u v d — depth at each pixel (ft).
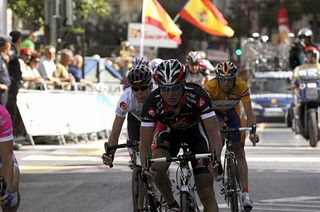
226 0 323.98
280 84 172.35
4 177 39.75
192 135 47.55
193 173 46.09
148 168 43.86
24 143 105.60
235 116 59.31
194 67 85.20
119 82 149.48
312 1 320.50
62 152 97.19
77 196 65.77
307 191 67.97
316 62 104.32
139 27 166.30
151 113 45.65
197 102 45.39
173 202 46.14
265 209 60.13
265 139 120.06
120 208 60.85
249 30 314.55
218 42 290.35
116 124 52.75
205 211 45.83
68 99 109.81
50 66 112.88
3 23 109.50
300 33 117.80
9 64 96.58
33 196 65.82
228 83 57.67
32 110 103.19
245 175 57.41
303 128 105.60
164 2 269.23
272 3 325.21
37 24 164.45
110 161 50.75
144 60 52.24
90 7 170.71
